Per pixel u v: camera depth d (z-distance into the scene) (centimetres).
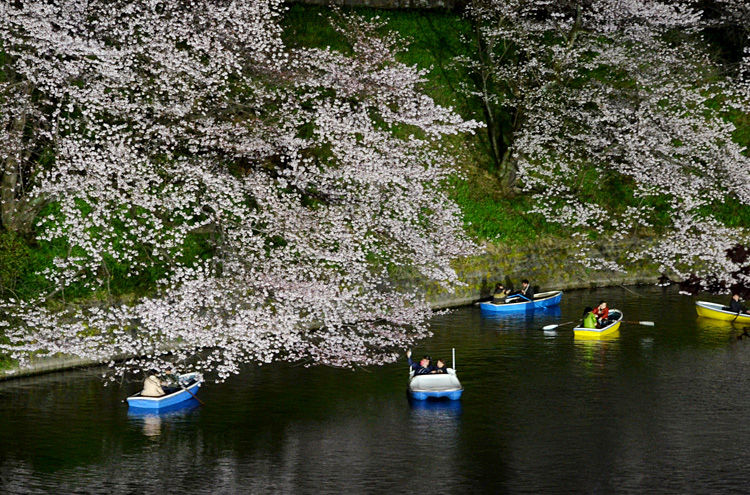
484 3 5175
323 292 3131
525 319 4047
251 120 3378
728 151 4719
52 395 2939
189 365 3062
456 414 2828
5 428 2655
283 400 2939
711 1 5778
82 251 3372
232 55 3266
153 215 3120
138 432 2653
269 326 3069
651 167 4550
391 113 3416
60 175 3234
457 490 2267
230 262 3178
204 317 3084
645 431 2672
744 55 5816
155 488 2275
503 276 4472
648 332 3819
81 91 3053
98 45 3044
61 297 3222
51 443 2559
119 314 3081
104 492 2252
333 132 3403
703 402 2927
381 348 3525
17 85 3148
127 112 3139
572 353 3503
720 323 3975
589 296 4512
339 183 3331
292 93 3475
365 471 2386
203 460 2453
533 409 2870
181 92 3272
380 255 3538
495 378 3186
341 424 2734
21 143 3136
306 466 2417
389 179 3244
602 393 3023
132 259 3406
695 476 2350
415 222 3597
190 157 3297
